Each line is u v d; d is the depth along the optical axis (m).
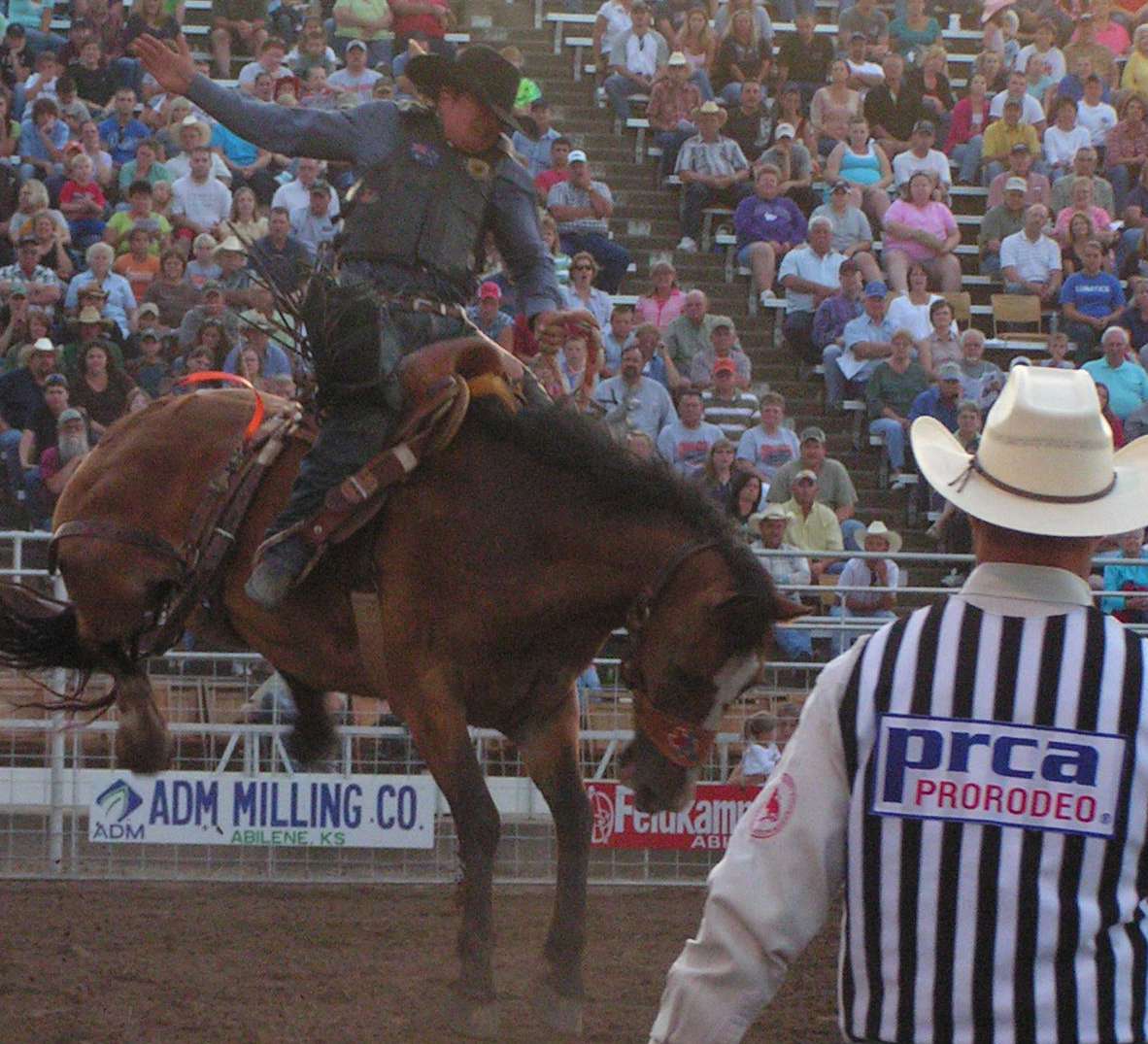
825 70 65.31
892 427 49.91
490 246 21.75
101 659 22.20
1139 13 71.75
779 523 37.03
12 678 30.31
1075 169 60.56
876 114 63.94
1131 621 34.25
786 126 59.56
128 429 21.91
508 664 18.97
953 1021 8.81
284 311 19.64
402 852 30.11
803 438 43.88
